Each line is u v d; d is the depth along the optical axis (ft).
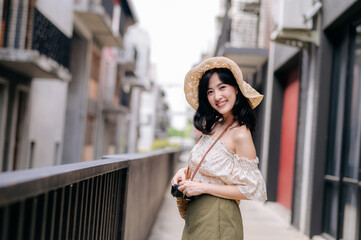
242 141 5.50
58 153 38.81
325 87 16.93
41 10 30.42
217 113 6.19
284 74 27.27
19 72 29.25
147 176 14.48
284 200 25.25
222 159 5.56
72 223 5.05
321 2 17.26
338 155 15.90
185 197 5.66
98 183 6.41
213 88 5.82
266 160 27.71
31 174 3.54
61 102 38.70
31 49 27.61
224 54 29.17
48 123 35.50
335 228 15.62
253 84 36.60
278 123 27.32
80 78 47.19
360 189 13.33
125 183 8.78
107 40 54.19
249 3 31.94
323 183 16.71
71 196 5.06
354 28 15.02
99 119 58.95
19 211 3.28
